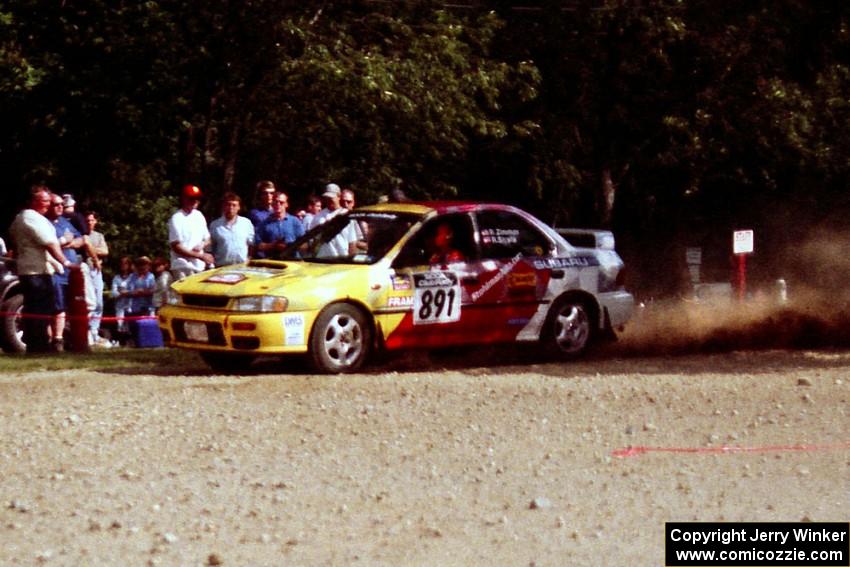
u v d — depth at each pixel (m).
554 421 27.06
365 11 65.19
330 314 33.75
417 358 37.75
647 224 83.00
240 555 17.14
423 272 35.41
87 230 45.03
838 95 77.00
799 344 43.28
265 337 32.84
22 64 57.81
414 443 24.75
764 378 33.44
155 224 64.06
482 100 71.12
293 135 62.88
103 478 21.67
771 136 76.44
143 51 59.50
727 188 82.94
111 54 59.50
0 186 62.91
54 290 39.19
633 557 17.25
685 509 19.83
